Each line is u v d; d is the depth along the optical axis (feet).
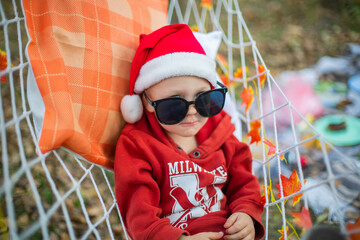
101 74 4.14
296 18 12.87
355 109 7.98
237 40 11.34
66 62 3.91
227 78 5.93
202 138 4.51
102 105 4.13
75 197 5.86
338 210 3.10
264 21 12.61
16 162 5.78
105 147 4.25
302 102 8.05
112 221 5.89
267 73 4.62
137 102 4.14
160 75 3.88
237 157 4.62
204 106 3.97
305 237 3.44
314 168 6.56
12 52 7.17
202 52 4.16
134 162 3.96
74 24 4.04
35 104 3.60
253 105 8.12
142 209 3.75
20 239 2.27
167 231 3.59
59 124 3.57
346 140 7.09
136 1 4.96
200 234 3.67
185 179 4.06
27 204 5.30
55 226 5.25
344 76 9.50
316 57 10.77
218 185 4.36
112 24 4.39
